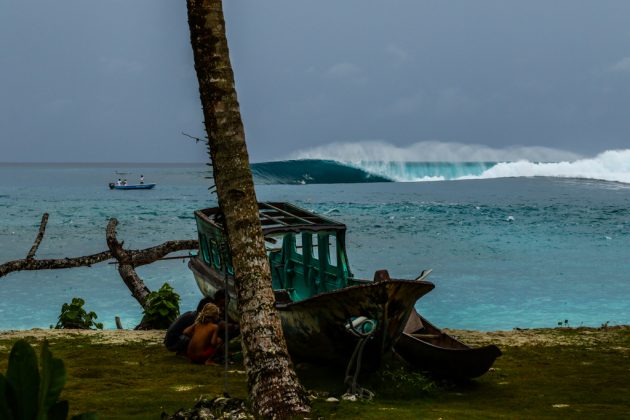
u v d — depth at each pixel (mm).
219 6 14750
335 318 17078
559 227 99125
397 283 16375
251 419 13648
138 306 45219
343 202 149500
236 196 14539
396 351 19344
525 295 49562
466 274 59344
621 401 16453
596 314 43281
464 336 27438
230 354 21891
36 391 6793
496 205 139250
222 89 14625
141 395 16641
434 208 132375
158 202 153875
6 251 74875
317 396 16359
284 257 28359
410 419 13938
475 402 16438
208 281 27234
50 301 46844
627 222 105875
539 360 22172
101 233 91688
